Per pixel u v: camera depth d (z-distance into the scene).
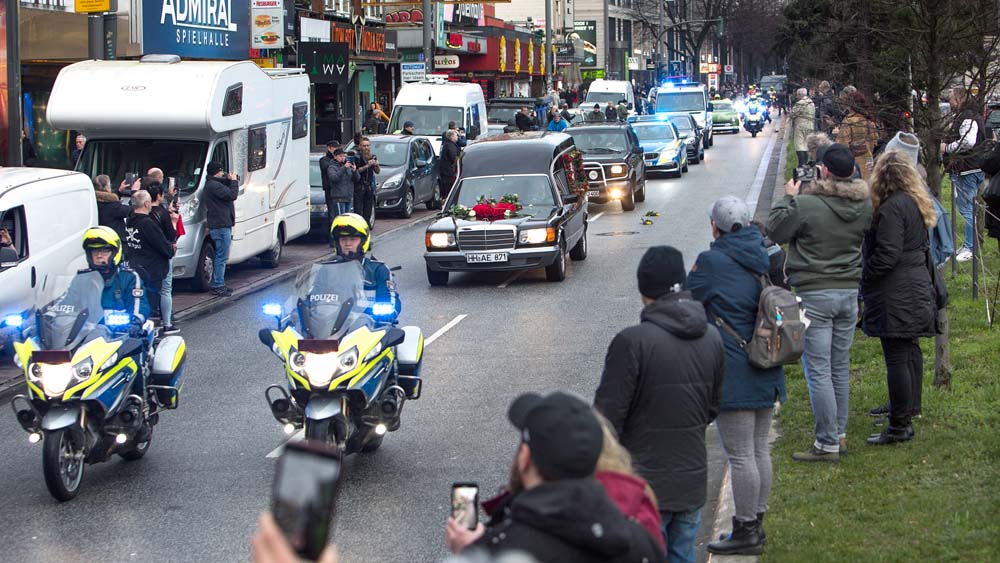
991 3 10.84
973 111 11.16
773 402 7.43
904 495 8.30
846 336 9.25
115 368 9.76
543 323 17.02
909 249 9.27
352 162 26.53
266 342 10.07
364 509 9.19
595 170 31.08
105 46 21.80
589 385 13.17
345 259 10.13
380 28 50.31
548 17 62.19
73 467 9.66
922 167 11.91
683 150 42.00
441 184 34.38
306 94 25.03
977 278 15.17
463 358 14.79
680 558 6.26
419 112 39.16
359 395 9.52
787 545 7.54
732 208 7.41
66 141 28.66
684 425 6.01
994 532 7.39
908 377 9.48
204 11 32.44
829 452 9.25
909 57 11.25
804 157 26.25
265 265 23.56
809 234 9.01
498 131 46.06
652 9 110.56
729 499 8.88
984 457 8.99
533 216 20.81
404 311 18.34
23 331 10.59
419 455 10.69
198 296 20.19
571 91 67.19
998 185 15.04
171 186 19.02
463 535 3.96
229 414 12.35
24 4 25.64
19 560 8.24
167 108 20.17
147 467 10.52
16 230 15.16
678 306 6.04
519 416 3.94
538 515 3.31
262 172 22.56
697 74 104.62
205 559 8.20
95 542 8.60
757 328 7.23
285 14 40.22
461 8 63.25
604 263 22.80
